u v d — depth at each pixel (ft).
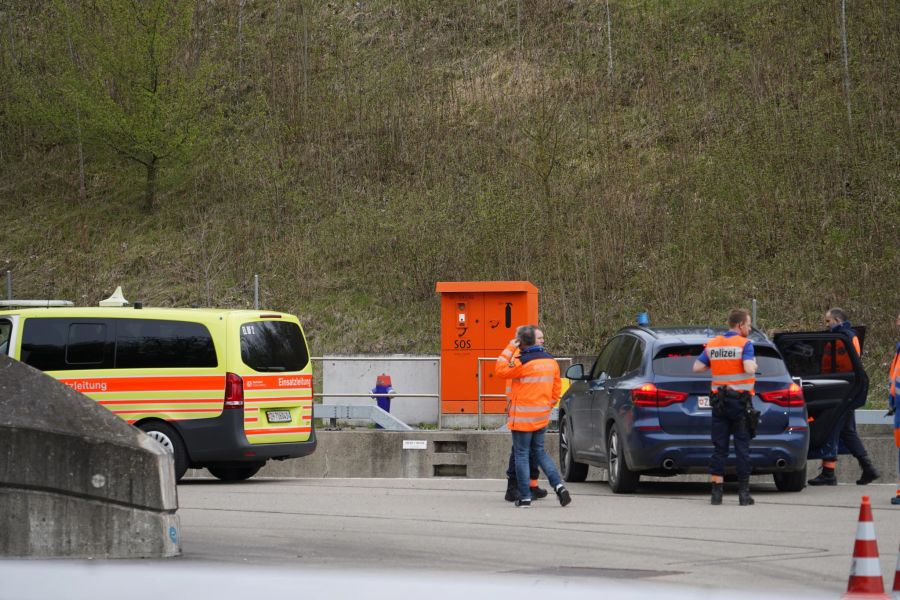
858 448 144.87
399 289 296.51
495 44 405.80
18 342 149.38
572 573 75.97
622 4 408.87
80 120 358.43
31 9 447.83
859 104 321.52
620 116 353.10
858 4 359.25
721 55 368.48
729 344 119.24
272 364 149.48
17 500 80.48
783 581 72.28
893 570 77.61
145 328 147.84
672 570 77.30
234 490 140.87
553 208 306.76
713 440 120.26
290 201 343.26
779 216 291.38
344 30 424.46
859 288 266.16
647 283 280.10
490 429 205.36
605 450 135.23
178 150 352.69
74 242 341.21
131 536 80.94
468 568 78.43
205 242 331.36
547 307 278.26
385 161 354.33
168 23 358.43
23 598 67.56
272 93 391.86
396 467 171.01
